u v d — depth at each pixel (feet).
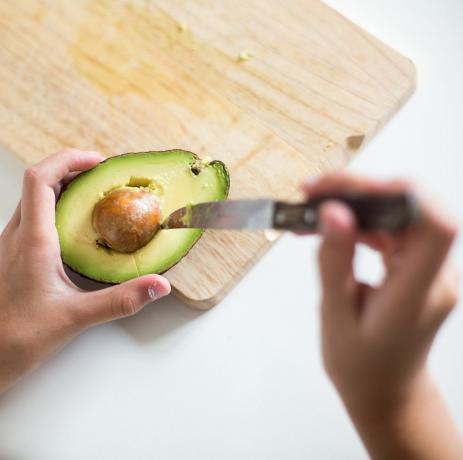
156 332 1.74
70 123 1.87
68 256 1.61
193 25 1.96
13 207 1.86
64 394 1.70
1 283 1.63
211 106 1.88
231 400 1.70
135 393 1.70
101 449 1.67
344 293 1.09
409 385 1.20
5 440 1.67
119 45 1.94
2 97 1.90
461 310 1.75
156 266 1.62
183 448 1.67
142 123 1.86
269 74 1.90
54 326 1.61
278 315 1.75
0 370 1.63
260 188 1.80
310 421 1.69
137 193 1.60
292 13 1.96
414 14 2.01
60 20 1.97
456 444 1.30
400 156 1.89
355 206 1.01
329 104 1.88
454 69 1.97
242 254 1.73
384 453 1.29
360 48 1.93
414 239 1.00
